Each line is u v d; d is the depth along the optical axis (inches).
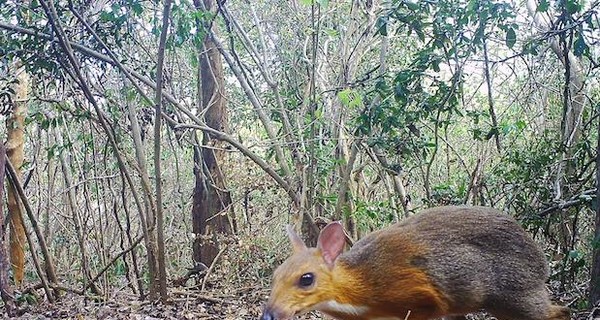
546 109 76.9
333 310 36.4
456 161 84.8
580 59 70.0
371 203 74.2
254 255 71.2
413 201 85.3
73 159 87.6
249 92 72.7
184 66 93.4
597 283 48.1
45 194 98.5
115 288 74.0
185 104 83.3
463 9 58.2
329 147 73.5
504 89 95.2
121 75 69.8
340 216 68.2
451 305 37.9
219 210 79.7
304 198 65.1
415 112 61.9
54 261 88.8
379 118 61.3
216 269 74.4
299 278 35.5
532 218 61.6
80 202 94.2
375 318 37.3
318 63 81.7
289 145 70.4
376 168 74.9
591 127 67.1
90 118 67.2
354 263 37.1
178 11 63.5
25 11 63.9
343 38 77.9
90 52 63.3
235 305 63.2
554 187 62.7
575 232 60.3
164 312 60.2
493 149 83.0
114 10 64.6
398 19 59.1
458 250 38.0
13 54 63.9
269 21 87.4
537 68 74.3
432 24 59.4
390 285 36.7
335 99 72.2
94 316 59.7
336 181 74.6
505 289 38.9
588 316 46.1
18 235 75.3
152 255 63.7
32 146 96.0
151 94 75.2
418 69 60.6
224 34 87.0
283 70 83.4
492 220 39.7
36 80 76.9
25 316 59.9
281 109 70.7
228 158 80.6
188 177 101.5
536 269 40.0
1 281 58.0
